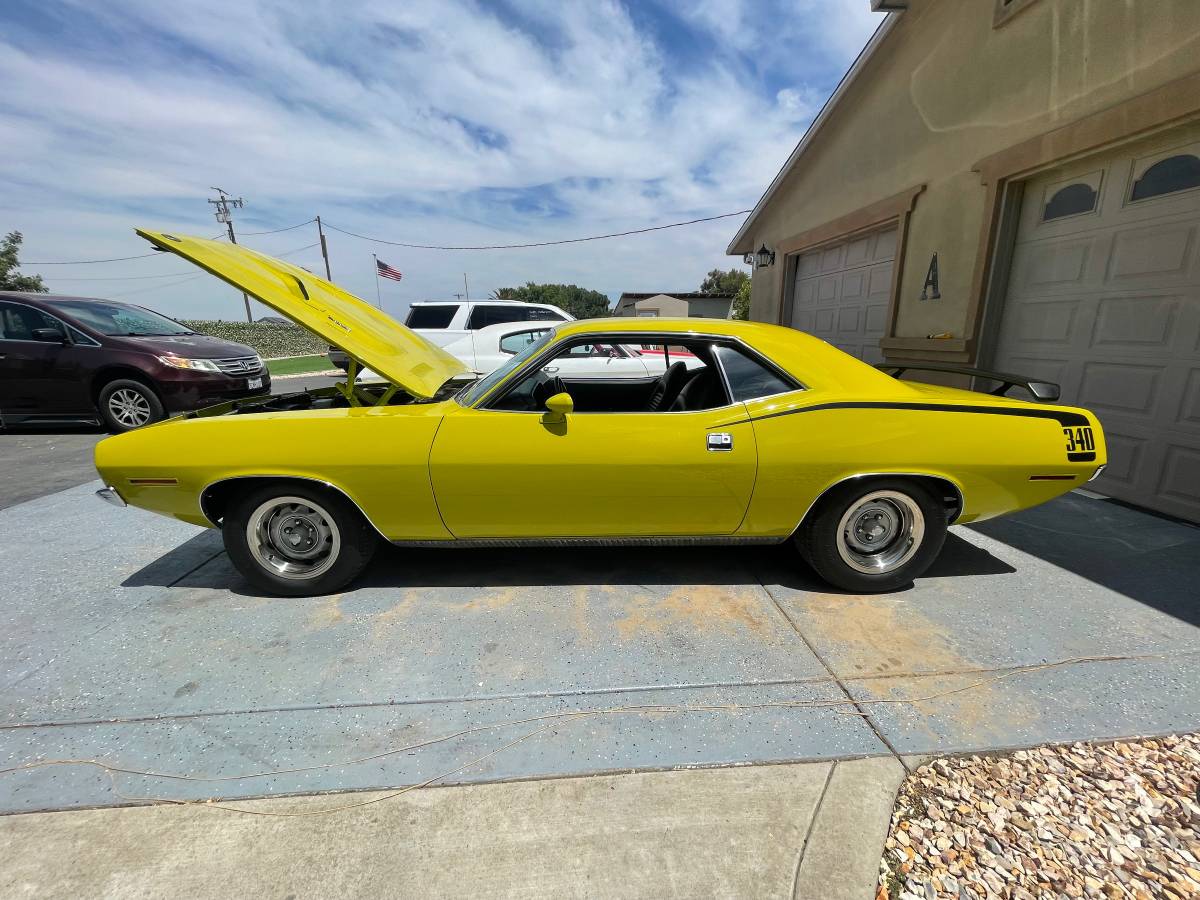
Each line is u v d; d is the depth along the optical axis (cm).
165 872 146
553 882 143
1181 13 348
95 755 181
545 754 182
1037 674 219
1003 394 290
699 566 310
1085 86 413
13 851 151
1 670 224
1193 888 140
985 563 312
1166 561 311
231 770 176
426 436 250
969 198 533
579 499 257
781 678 218
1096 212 421
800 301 935
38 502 432
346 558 272
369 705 204
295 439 250
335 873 145
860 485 261
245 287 259
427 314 959
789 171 875
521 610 266
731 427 252
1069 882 142
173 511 265
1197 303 357
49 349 652
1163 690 209
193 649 238
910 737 188
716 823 159
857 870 145
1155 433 386
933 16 568
